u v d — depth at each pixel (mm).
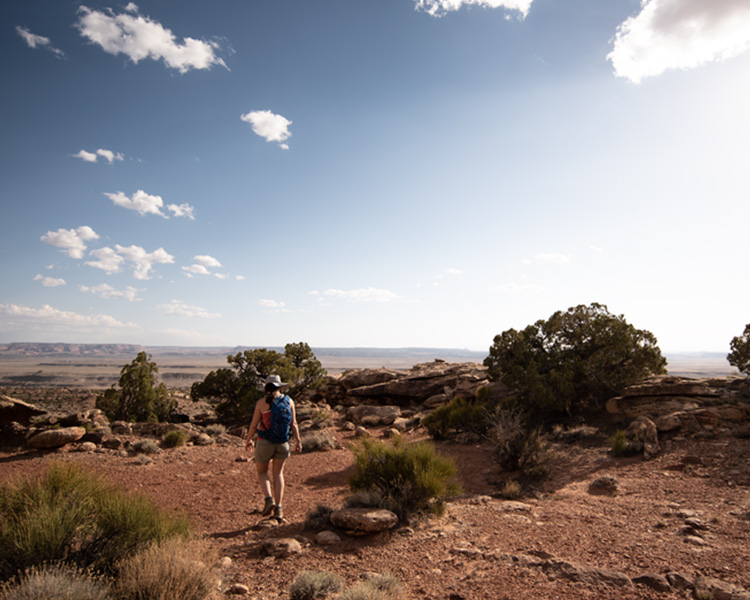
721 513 7695
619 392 20047
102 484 5652
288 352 31969
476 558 5512
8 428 15258
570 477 11984
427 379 31125
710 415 15156
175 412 28922
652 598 4281
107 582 4039
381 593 4125
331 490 10398
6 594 3500
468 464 14469
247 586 4676
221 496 9617
